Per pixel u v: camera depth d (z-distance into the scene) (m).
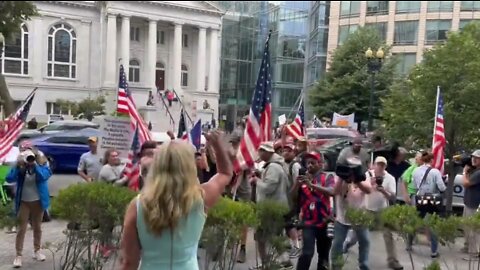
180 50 65.56
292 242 7.59
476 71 11.72
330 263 6.66
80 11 60.41
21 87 57.44
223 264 5.65
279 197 7.00
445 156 11.67
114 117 10.09
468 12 42.88
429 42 45.16
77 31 60.38
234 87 74.69
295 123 12.74
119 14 60.72
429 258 8.06
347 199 6.65
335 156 13.13
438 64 12.21
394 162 9.96
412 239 6.55
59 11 59.09
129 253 2.58
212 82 68.00
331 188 6.55
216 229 5.42
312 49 58.88
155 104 53.16
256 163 9.27
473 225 5.57
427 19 45.22
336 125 25.25
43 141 17.62
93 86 61.09
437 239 5.89
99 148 9.91
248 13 75.38
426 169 8.62
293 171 7.05
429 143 12.47
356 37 37.38
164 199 2.50
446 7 44.09
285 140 9.11
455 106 11.80
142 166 7.99
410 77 13.37
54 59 59.38
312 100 38.25
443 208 8.79
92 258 6.01
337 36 52.62
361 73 35.19
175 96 54.59
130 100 10.45
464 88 11.62
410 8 46.38
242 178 8.10
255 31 74.19
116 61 61.00
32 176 7.17
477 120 11.50
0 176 9.94
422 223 5.82
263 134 8.20
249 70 74.94
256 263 6.71
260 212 5.82
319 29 54.25
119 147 10.10
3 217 6.94
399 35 47.19
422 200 8.44
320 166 6.75
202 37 66.94
